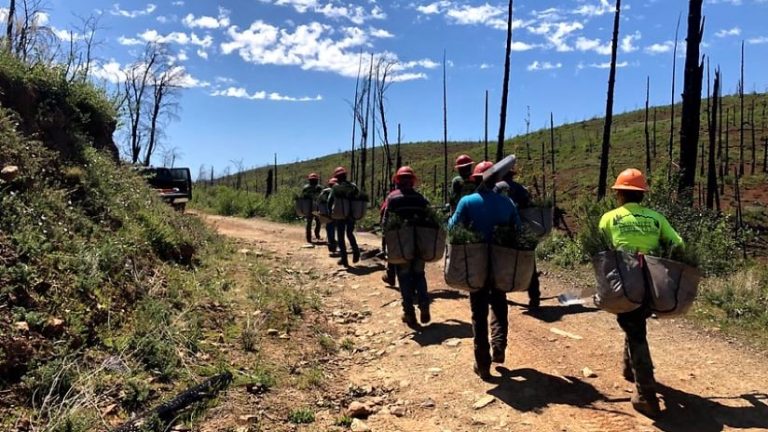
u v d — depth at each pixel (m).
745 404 4.53
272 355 5.70
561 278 9.91
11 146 6.73
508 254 5.00
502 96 21.44
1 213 5.62
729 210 26.69
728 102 58.84
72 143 8.54
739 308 7.22
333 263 11.60
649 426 4.19
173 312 5.95
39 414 3.80
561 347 5.96
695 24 12.45
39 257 5.29
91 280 5.42
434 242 6.71
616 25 17.61
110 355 4.75
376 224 19.55
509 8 21.25
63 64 9.29
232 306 6.82
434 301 8.29
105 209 7.45
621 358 5.60
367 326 7.21
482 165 5.81
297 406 4.68
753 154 35.81
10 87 7.90
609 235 4.50
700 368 5.34
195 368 5.00
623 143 50.38
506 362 5.59
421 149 89.75
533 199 7.93
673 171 14.02
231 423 4.23
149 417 4.02
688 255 4.29
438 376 5.34
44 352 4.35
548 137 65.44
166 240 7.95
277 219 23.86
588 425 4.24
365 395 5.04
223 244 11.17
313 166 90.81
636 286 4.23
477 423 4.41
